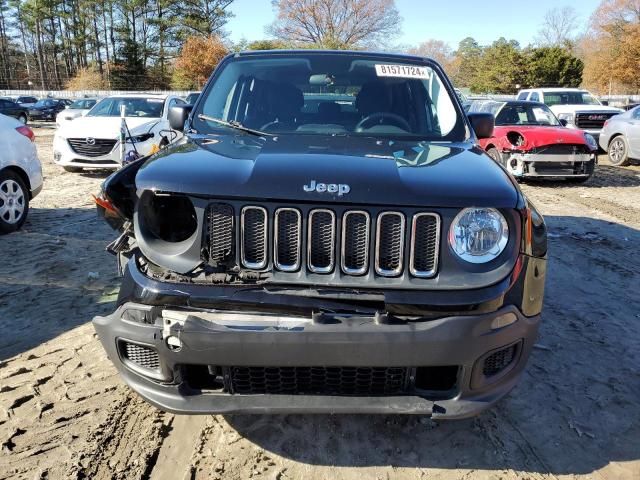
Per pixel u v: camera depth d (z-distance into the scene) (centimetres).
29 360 346
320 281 222
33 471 250
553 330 402
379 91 362
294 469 256
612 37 5372
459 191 225
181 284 223
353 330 213
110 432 280
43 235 625
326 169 235
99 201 266
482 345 222
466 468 259
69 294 450
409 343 215
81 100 2141
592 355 366
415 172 241
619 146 1330
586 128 1561
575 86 5397
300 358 217
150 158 275
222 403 228
